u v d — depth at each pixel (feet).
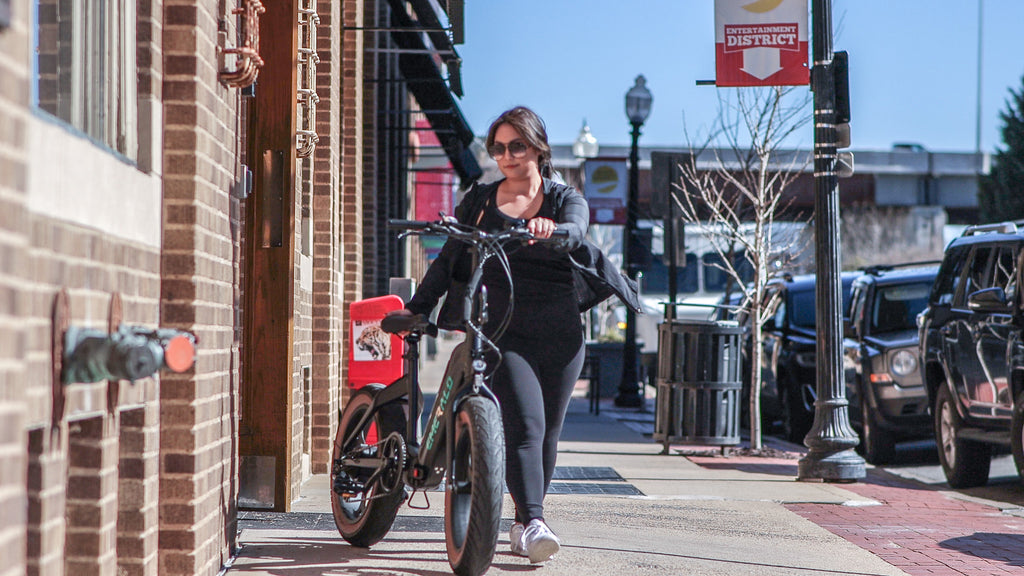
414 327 23.90
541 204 24.03
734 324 54.29
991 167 261.44
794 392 67.72
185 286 18.80
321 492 36.14
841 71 46.39
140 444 17.87
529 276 23.56
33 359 13.04
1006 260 44.32
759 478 46.01
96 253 15.24
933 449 62.64
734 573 24.59
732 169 74.69
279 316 30.99
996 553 29.71
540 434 23.21
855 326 60.03
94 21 16.11
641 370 106.93
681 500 37.99
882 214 277.64
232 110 22.21
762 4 46.75
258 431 31.01
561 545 27.02
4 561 10.92
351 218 48.80
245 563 23.43
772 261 72.43
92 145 15.12
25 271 11.57
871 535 32.14
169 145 18.78
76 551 16.02
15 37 11.19
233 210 22.67
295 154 30.94
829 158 46.47
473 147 101.91
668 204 63.82
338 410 43.96
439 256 24.31
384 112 74.64
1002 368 42.39
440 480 23.47
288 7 30.45
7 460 11.02
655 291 140.77
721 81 46.83
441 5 52.34
